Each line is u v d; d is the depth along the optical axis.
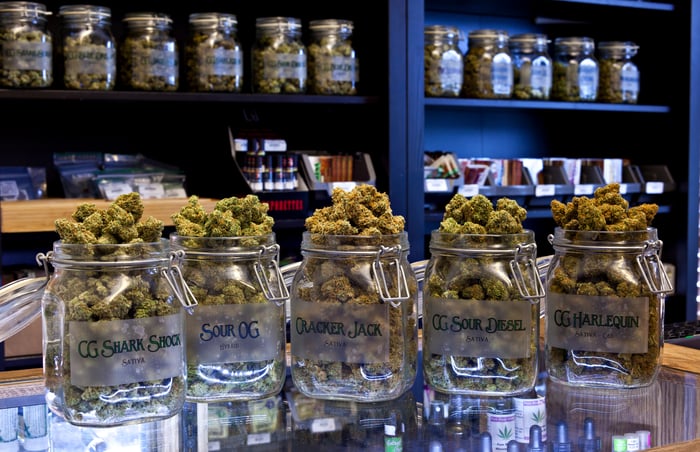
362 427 0.94
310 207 2.92
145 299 0.91
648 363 1.08
